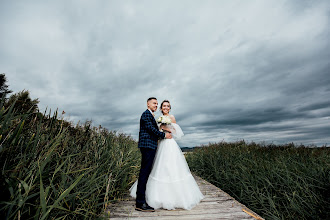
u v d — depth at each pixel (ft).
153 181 9.47
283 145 26.07
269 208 10.91
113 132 16.61
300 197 10.41
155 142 9.37
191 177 10.08
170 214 8.25
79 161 9.11
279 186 12.70
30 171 4.98
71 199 6.31
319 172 12.65
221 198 10.66
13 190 4.70
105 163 10.05
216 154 22.41
